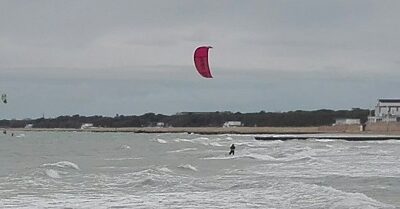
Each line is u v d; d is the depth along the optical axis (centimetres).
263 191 2312
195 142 10988
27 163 4912
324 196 2086
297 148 7512
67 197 2233
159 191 2438
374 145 8656
